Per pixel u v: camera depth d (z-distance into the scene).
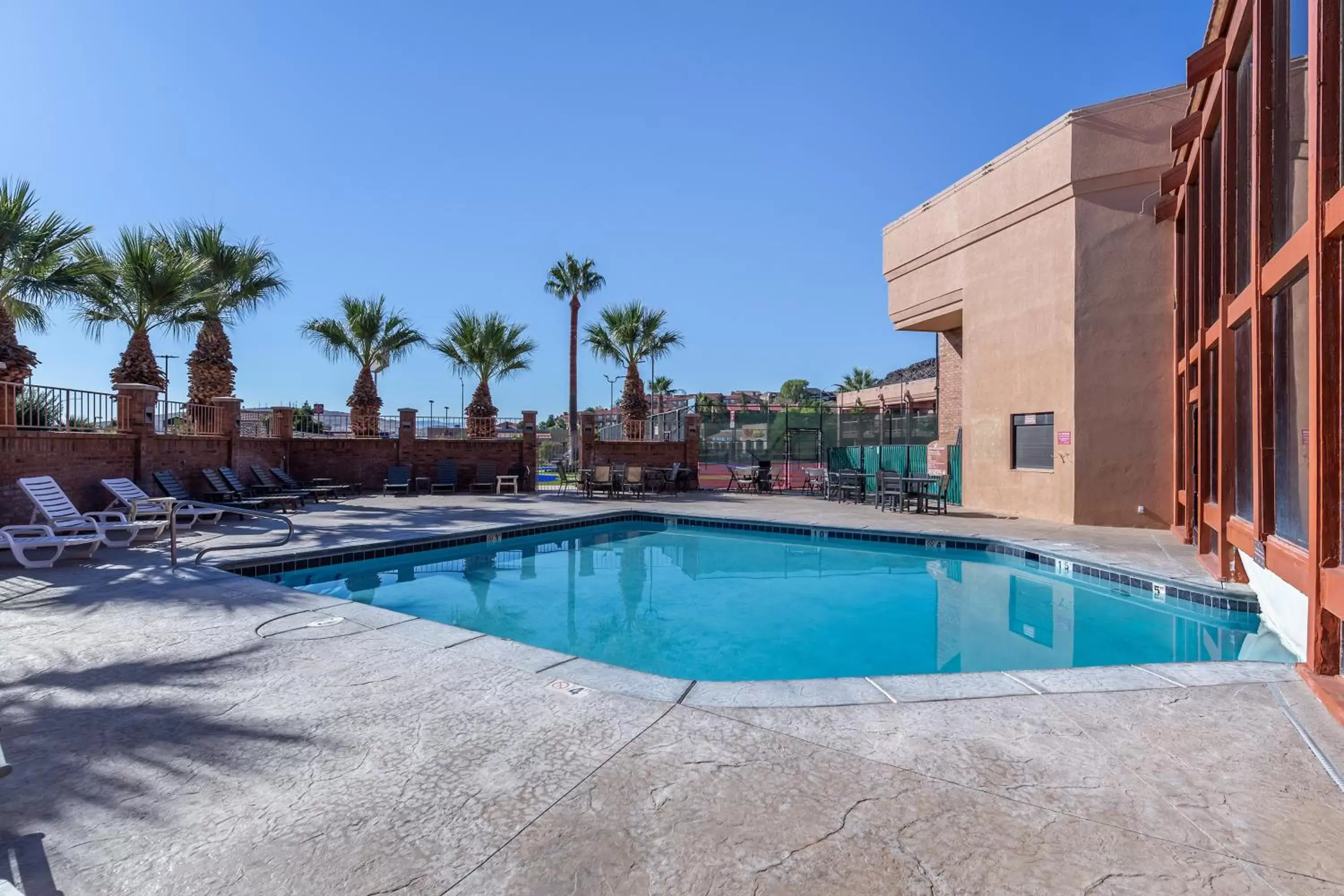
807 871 2.00
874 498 16.56
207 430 14.45
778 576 8.95
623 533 12.57
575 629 6.45
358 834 2.19
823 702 3.39
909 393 38.47
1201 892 1.91
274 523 11.51
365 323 20.58
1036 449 12.66
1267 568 4.81
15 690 3.52
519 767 2.67
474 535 10.43
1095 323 11.68
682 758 2.76
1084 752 2.83
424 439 19.67
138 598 5.63
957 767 2.69
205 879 1.95
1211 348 7.55
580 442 20.56
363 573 8.87
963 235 14.41
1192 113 8.21
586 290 28.02
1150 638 6.05
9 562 7.25
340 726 3.07
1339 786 2.53
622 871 2.00
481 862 2.04
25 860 2.03
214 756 2.76
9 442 8.66
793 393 75.31
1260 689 3.57
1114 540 9.82
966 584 8.37
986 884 1.94
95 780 2.55
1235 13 5.77
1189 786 2.54
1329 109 3.53
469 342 22.39
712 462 23.12
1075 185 11.76
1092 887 1.93
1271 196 4.79
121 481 10.34
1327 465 3.59
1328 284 3.54
